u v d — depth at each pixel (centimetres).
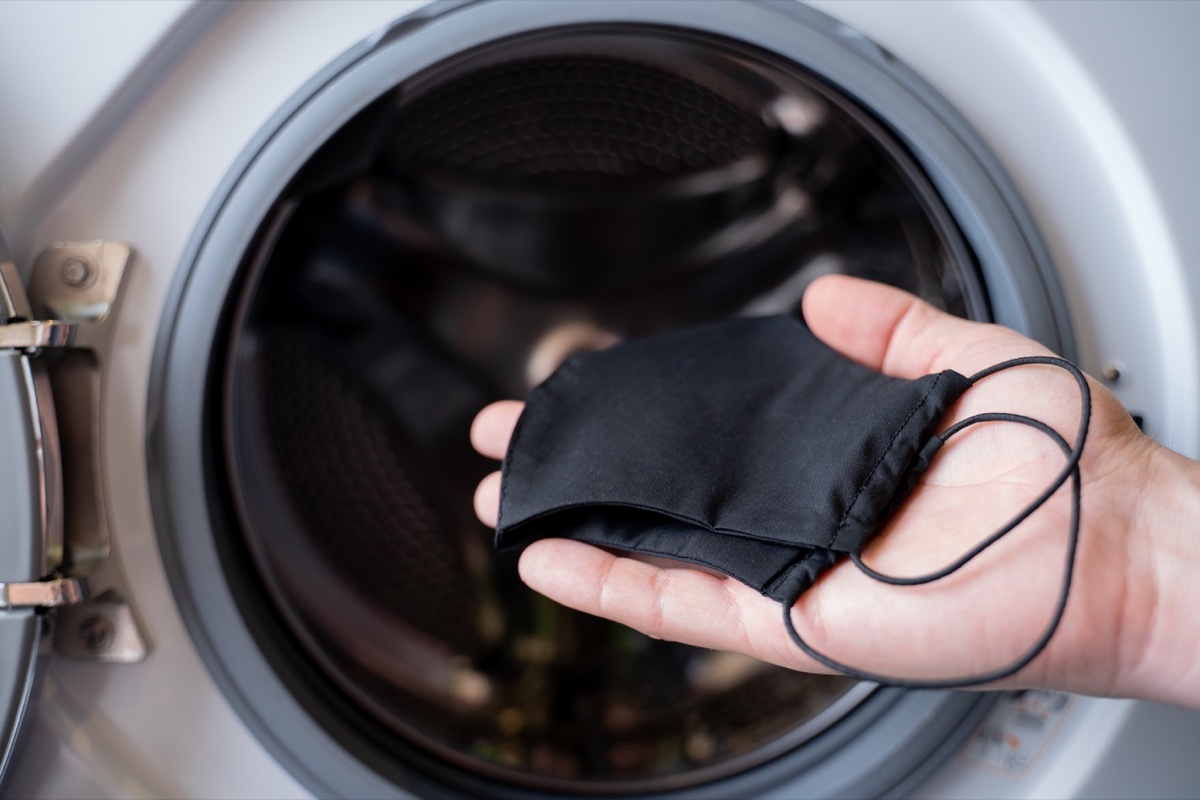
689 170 48
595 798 42
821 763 41
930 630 35
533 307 49
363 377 48
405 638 48
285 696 39
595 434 40
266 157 38
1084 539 35
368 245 47
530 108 46
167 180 38
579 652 51
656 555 38
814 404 40
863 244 47
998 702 40
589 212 48
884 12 39
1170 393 39
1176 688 35
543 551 39
